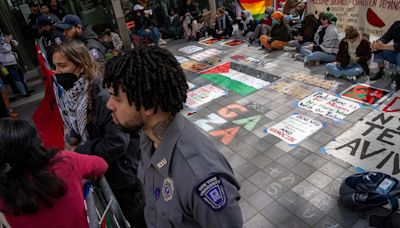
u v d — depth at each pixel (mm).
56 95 2471
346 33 5508
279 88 5777
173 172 1130
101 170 1775
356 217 3020
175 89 1089
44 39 5117
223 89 6133
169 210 1169
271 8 8438
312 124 4535
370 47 5445
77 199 1505
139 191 2293
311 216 3125
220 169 1113
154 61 1072
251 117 4996
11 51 6789
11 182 1320
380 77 5449
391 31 5320
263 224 3127
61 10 8344
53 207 1416
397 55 5152
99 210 1796
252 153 4168
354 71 5473
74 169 1556
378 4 5570
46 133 3059
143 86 1040
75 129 2232
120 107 1137
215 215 1074
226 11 10359
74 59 2012
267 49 8016
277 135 4430
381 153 3758
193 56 8438
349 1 6121
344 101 4961
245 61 7418
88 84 2027
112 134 1955
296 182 3572
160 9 11703
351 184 3176
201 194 1057
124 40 7730
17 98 7254
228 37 9609
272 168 3844
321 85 5602
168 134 1146
